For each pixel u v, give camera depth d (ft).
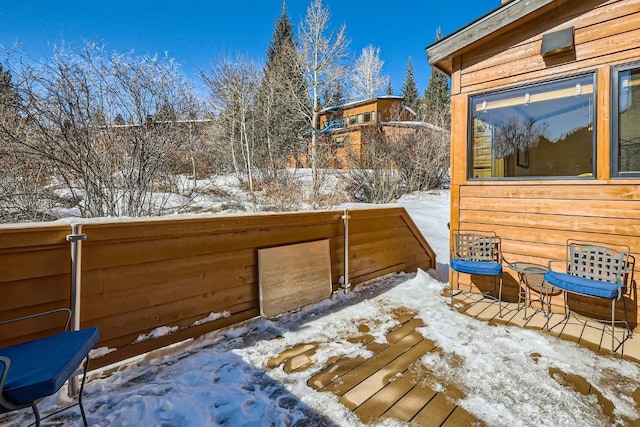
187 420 5.20
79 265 5.80
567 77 9.23
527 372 6.66
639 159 8.53
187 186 23.24
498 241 10.74
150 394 5.83
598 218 8.88
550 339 8.06
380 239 12.89
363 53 86.69
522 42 10.00
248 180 38.01
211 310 8.06
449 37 11.00
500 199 10.64
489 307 10.25
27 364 3.96
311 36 52.90
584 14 8.92
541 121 10.21
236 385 6.17
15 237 5.22
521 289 10.37
